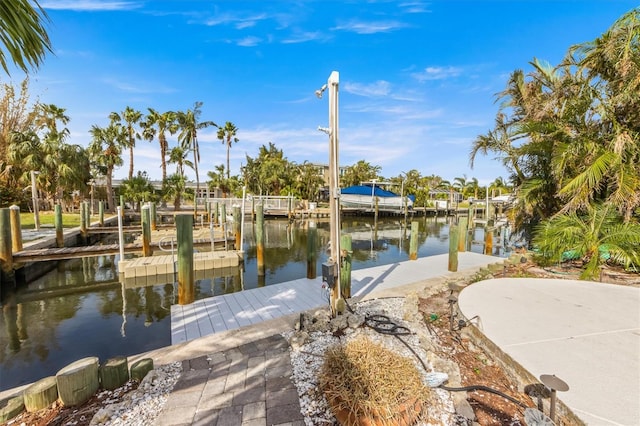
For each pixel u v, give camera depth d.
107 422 1.99
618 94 5.92
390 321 3.68
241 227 9.57
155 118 25.92
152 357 2.90
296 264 9.88
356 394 1.73
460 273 6.39
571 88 6.57
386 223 24.58
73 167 19.41
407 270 6.95
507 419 1.86
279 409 2.10
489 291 3.85
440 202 35.59
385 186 33.47
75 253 7.91
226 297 5.20
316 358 2.80
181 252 4.85
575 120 6.62
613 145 5.69
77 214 20.11
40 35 1.89
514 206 8.62
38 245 8.93
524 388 2.08
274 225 21.33
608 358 2.23
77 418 2.06
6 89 17.70
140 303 6.16
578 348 2.38
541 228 6.35
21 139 17.61
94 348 4.27
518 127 7.57
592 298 3.56
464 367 2.49
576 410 1.69
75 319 5.33
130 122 24.69
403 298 4.78
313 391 2.28
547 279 4.43
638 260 5.09
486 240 9.84
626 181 5.30
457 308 3.44
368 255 11.55
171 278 7.80
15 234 7.65
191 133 27.94
